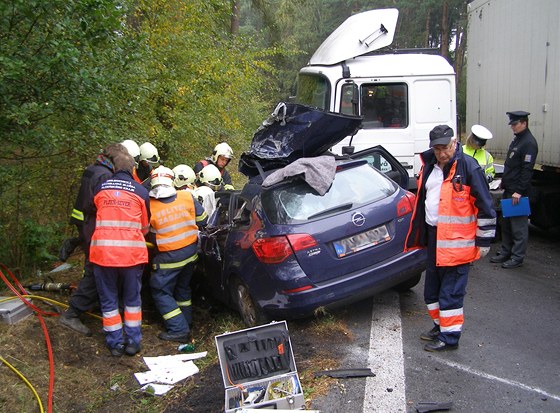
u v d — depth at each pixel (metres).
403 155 7.63
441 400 3.65
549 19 7.27
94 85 5.24
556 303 5.48
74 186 7.37
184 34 9.38
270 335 3.81
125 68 5.97
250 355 3.75
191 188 6.06
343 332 4.74
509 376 3.95
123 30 6.28
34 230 6.59
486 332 4.75
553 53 7.15
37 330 4.88
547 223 8.10
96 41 5.23
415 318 5.07
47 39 4.84
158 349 5.09
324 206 4.86
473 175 4.09
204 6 10.05
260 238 4.76
